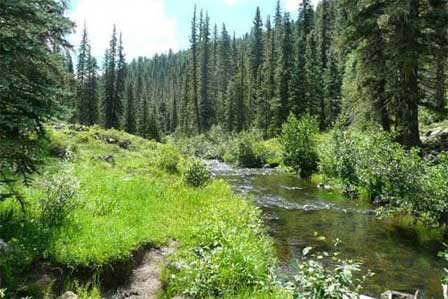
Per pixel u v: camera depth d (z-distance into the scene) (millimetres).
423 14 21844
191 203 14234
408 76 22203
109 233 9586
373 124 24547
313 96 60281
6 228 8727
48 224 9453
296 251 12367
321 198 21125
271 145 49500
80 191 11625
